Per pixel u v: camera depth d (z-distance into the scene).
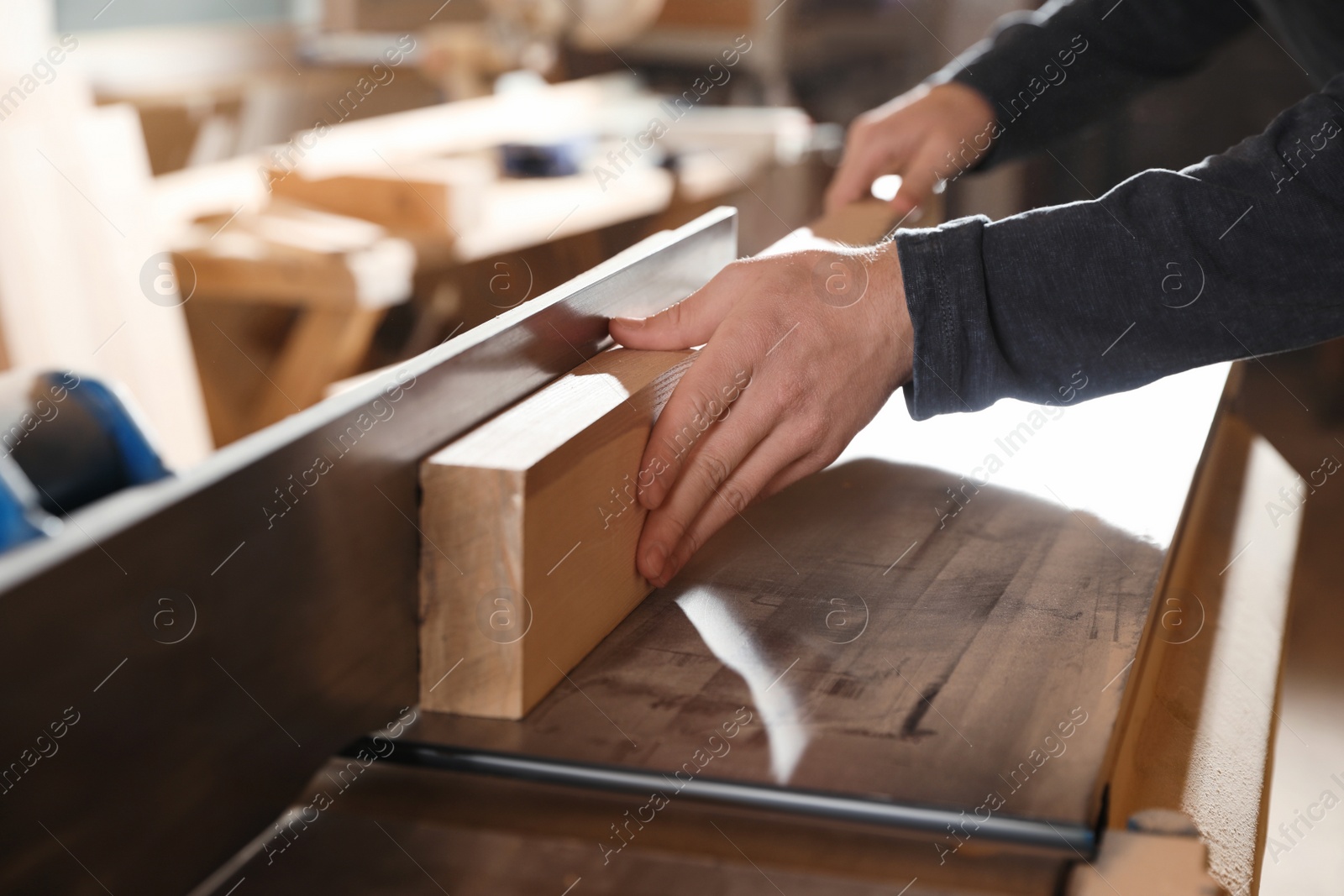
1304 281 0.62
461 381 0.54
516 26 2.59
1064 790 0.44
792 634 0.57
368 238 1.72
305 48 2.70
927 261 0.63
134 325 1.81
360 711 0.48
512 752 0.48
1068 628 0.57
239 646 0.41
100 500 0.50
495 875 0.42
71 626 0.35
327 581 0.45
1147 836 0.43
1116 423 0.85
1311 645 1.73
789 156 2.28
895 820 0.44
